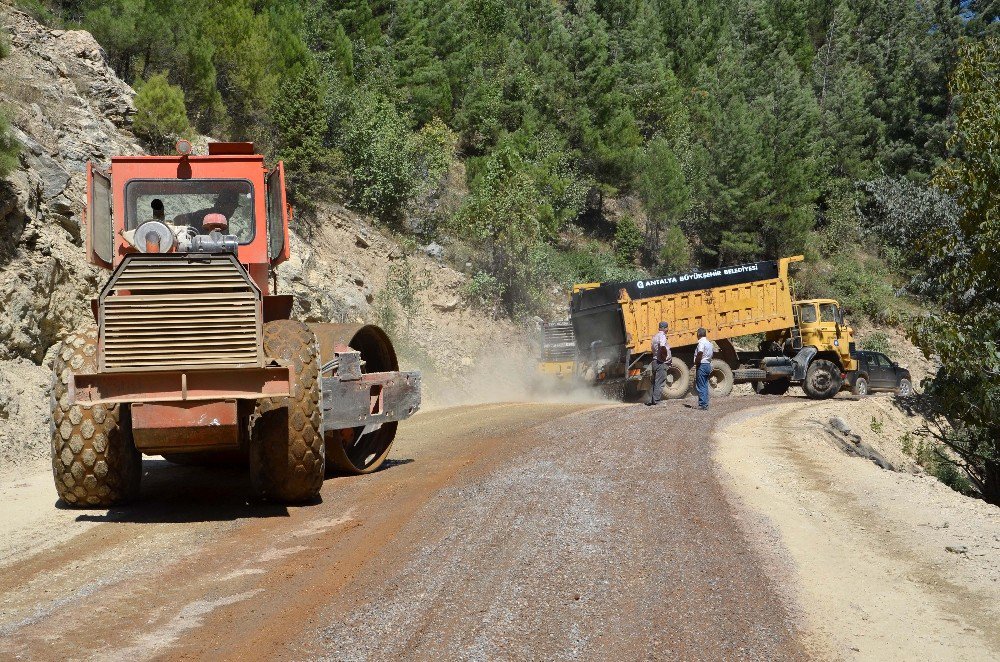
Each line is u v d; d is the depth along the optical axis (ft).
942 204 157.07
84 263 47.55
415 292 89.40
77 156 53.21
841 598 18.12
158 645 13.99
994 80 58.29
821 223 180.86
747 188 151.02
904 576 20.20
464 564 18.66
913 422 80.02
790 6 246.47
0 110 45.32
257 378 22.08
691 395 76.69
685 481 29.37
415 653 13.75
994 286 57.82
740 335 80.43
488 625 15.10
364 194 94.99
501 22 169.78
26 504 25.59
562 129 144.36
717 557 20.21
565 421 46.29
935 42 212.43
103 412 23.45
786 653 14.65
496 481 27.58
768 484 30.53
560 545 20.35
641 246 147.02
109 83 67.56
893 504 28.12
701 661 13.99
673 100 171.42
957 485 63.87
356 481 29.12
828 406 70.54
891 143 200.13
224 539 20.95
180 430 21.94
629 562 19.29
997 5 211.41
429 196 108.58
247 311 21.95
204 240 23.98
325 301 70.33
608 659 13.84
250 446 24.62
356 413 29.89
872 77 225.15
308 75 89.20
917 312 155.84
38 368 41.22
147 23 77.46
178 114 69.15
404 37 135.64
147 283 21.59
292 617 15.35
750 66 203.21
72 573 18.19
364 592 16.75
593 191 151.23
